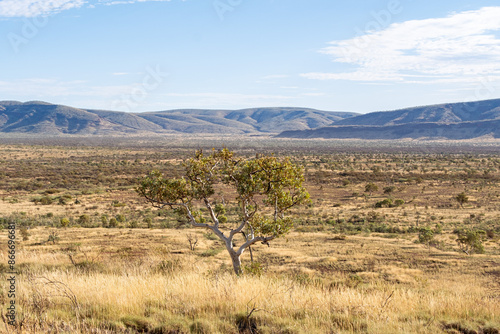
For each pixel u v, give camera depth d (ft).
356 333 22.45
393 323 24.13
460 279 80.02
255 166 41.34
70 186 313.12
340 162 545.44
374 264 97.45
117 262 53.47
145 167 458.09
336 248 124.26
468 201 255.29
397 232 170.30
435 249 122.42
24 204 230.89
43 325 20.95
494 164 498.28
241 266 42.93
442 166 489.67
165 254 88.69
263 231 42.70
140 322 23.06
